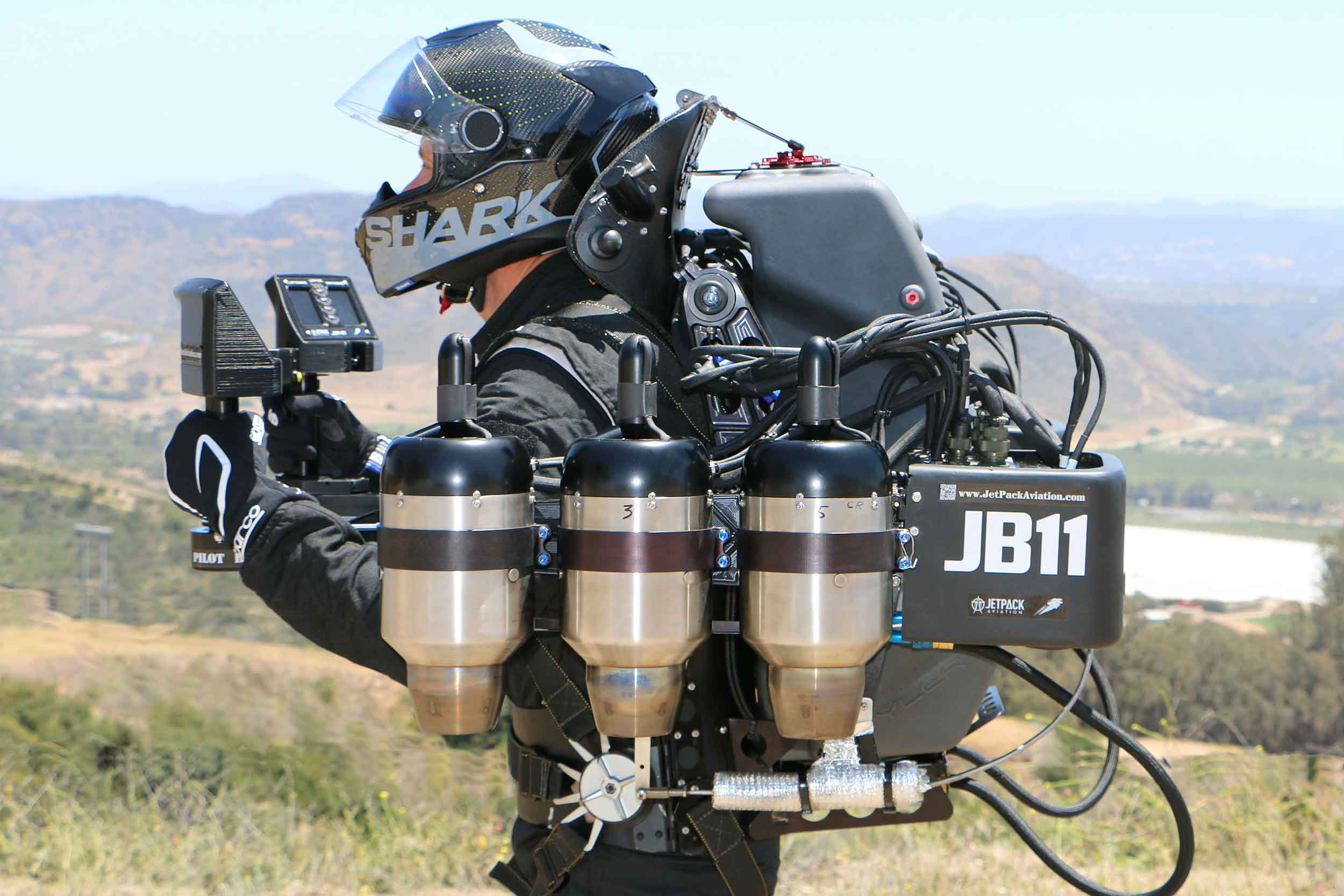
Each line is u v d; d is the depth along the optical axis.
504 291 2.69
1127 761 7.89
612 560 1.86
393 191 2.67
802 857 6.98
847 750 2.22
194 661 15.52
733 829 2.27
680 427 2.40
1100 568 2.03
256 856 6.95
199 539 2.30
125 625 48.44
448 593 1.86
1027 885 6.49
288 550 2.16
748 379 2.30
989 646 2.16
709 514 1.96
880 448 1.96
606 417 2.24
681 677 1.98
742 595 1.96
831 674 1.93
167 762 8.06
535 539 1.98
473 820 7.69
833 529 1.88
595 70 2.54
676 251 2.57
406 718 11.22
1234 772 7.57
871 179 2.39
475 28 2.63
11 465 153.00
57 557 89.88
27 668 14.52
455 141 2.50
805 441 1.92
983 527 2.03
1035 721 8.45
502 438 1.93
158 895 6.42
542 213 2.51
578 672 2.19
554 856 2.33
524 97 2.49
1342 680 39.03
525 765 2.37
